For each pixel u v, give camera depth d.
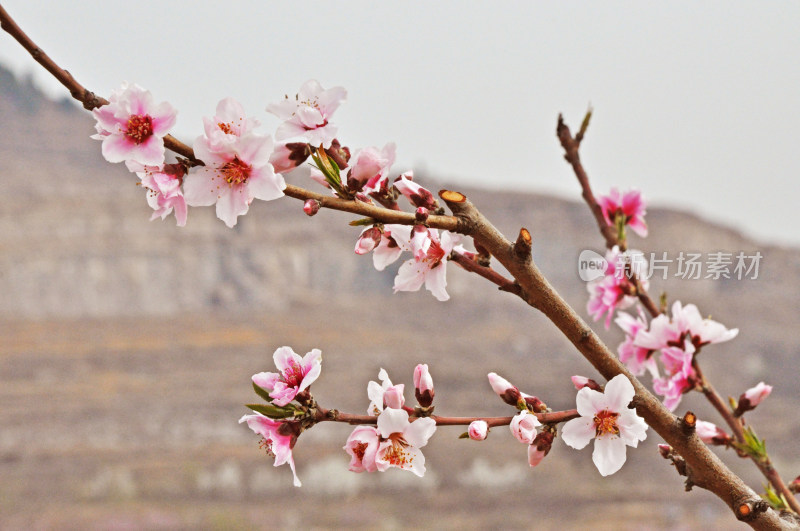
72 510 27.91
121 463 33.34
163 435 37.84
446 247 1.77
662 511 28.95
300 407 1.74
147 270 67.06
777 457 34.44
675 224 66.31
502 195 78.25
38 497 29.08
